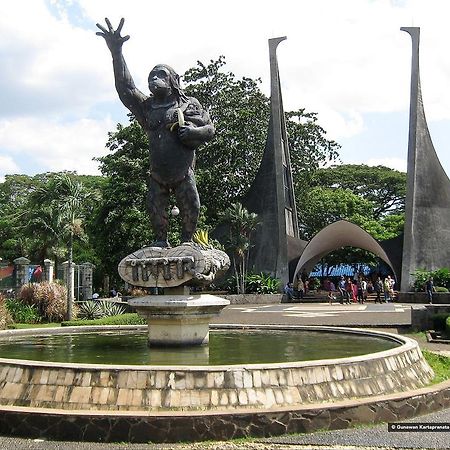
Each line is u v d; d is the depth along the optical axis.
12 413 6.55
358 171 59.97
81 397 6.66
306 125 49.44
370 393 7.37
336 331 12.85
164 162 10.12
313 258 50.00
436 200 42.00
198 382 6.64
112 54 10.46
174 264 9.84
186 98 10.38
